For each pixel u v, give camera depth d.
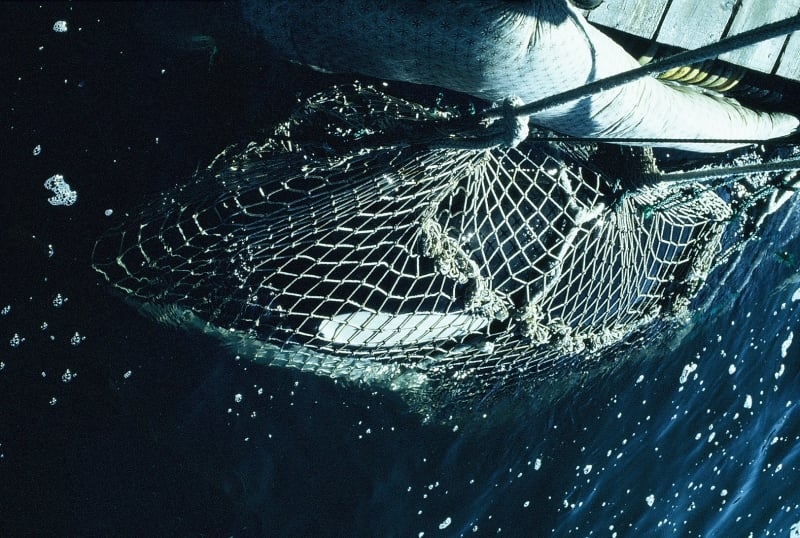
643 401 4.94
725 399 5.36
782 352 5.67
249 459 3.59
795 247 5.43
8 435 3.17
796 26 1.44
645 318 4.28
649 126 3.16
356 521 3.80
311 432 3.76
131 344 3.42
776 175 4.21
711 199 4.30
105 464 3.31
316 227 3.24
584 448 4.70
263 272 3.27
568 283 3.58
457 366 3.80
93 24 3.50
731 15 4.27
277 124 3.59
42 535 3.13
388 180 3.22
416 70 2.71
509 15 2.30
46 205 3.35
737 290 5.19
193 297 3.33
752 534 5.33
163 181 3.51
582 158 3.72
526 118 2.04
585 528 4.62
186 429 3.48
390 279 3.33
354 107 3.55
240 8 3.01
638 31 4.10
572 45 2.47
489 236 3.38
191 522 3.41
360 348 3.52
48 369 3.27
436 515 4.07
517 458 4.41
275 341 3.43
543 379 4.23
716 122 3.63
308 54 2.99
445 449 4.14
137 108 3.54
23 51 3.40
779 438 5.62
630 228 3.83
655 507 4.95
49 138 3.39
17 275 3.27
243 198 3.28
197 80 3.64
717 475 5.27
